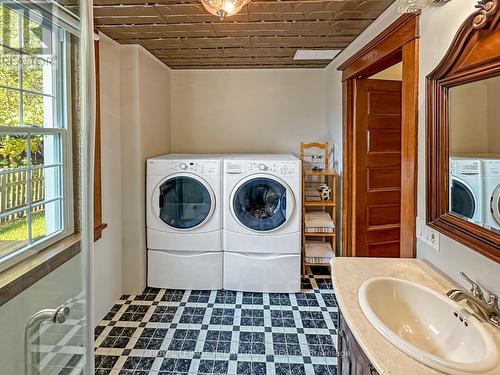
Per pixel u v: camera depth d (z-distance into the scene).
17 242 1.44
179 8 2.18
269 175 3.12
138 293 3.18
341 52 3.28
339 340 1.56
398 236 3.36
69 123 1.56
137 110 3.06
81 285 1.55
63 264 1.55
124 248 3.15
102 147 2.73
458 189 1.43
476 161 1.29
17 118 1.44
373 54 2.44
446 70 1.46
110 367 2.18
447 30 1.52
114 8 2.17
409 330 1.39
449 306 1.29
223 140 4.14
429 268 1.64
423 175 1.76
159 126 3.65
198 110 4.10
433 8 1.64
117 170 3.01
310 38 2.83
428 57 1.69
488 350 1.01
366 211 3.22
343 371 1.47
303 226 3.52
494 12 1.15
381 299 1.45
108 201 2.84
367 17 2.34
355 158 3.16
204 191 3.17
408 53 1.88
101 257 2.72
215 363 2.22
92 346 1.56
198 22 2.43
